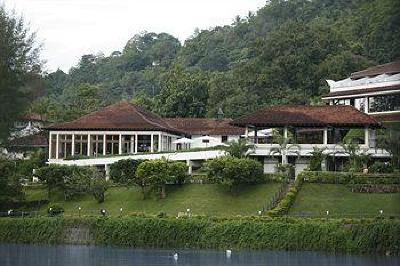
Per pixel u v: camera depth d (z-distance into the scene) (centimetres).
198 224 8756
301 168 11144
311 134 11612
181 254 8094
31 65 10962
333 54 18388
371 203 9412
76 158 12138
